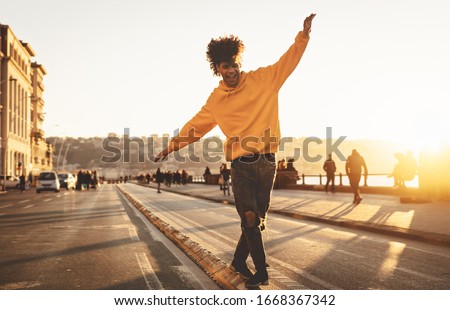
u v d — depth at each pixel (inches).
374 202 1008.9
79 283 331.9
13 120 4151.1
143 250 474.0
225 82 258.8
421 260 402.6
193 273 360.5
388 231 564.4
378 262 394.3
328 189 1581.0
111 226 707.4
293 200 1127.6
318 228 639.8
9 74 4015.8
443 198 972.6
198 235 574.6
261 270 269.9
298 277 338.6
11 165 4092.0
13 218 845.8
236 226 679.7
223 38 256.4
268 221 735.7
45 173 2329.0
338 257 418.6
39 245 512.7
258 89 254.1
